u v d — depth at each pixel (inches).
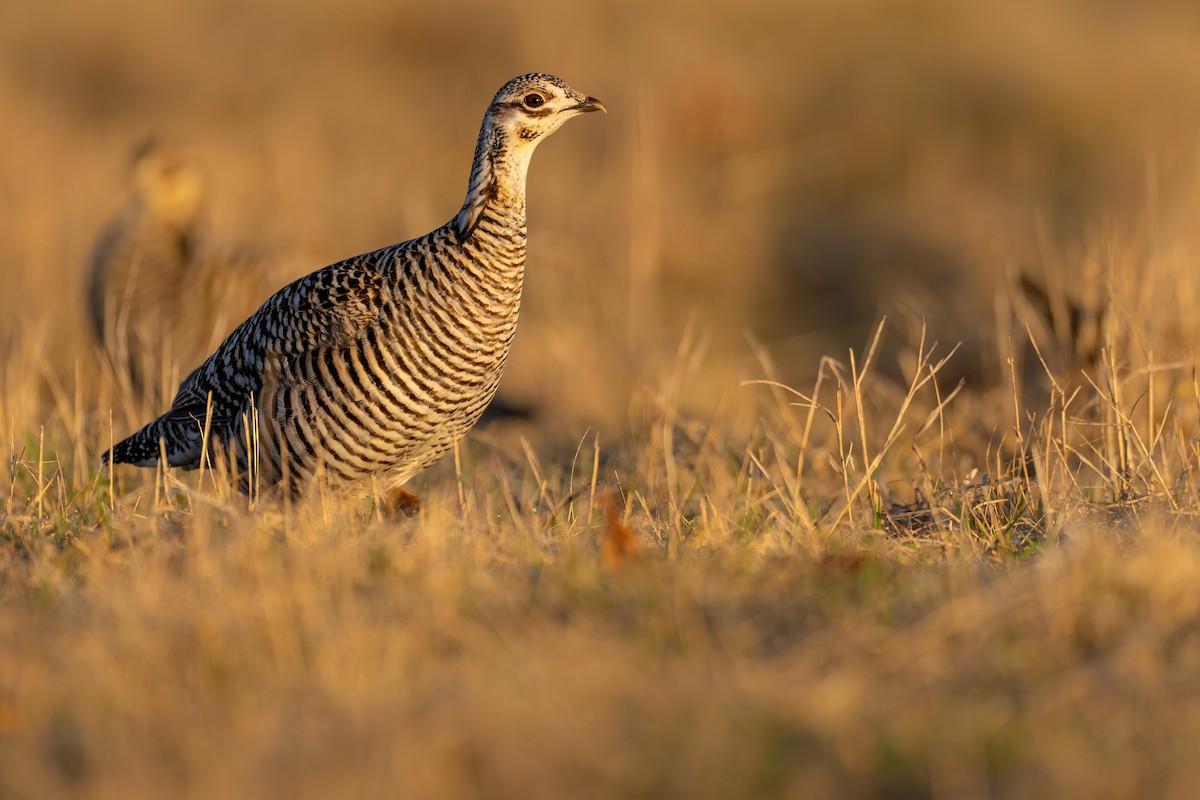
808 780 289.4
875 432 623.5
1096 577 362.9
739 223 1108.5
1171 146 1090.1
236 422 497.4
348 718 307.7
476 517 459.5
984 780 292.0
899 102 1375.5
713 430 603.5
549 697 310.5
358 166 1147.3
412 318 472.1
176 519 468.4
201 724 309.9
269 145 1138.7
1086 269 642.8
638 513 500.1
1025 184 1248.2
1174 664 331.0
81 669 334.0
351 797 281.1
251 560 391.5
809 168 1291.8
